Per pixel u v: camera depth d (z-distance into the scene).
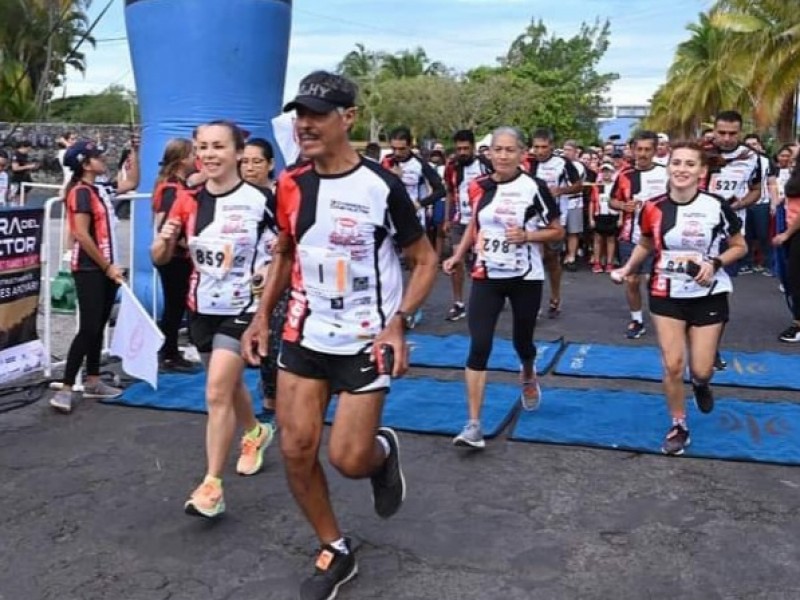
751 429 5.69
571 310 10.05
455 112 61.19
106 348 7.42
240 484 4.77
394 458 3.70
